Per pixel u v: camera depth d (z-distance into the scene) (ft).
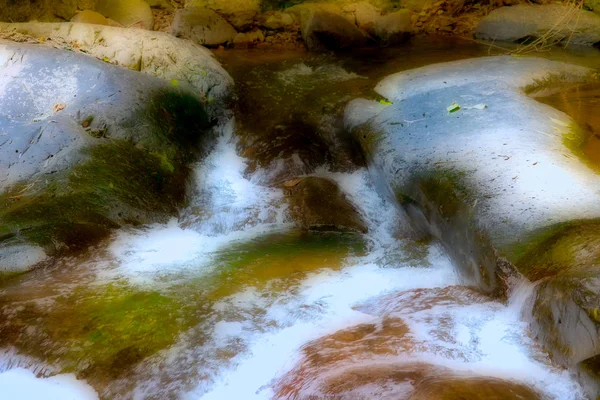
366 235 19.72
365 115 23.18
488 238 14.67
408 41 31.94
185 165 22.26
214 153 23.52
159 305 15.31
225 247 18.79
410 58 29.14
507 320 13.24
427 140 19.74
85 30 25.75
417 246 18.37
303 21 31.45
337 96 25.31
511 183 16.16
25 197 18.65
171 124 22.65
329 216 20.20
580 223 13.87
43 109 21.79
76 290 15.88
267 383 12.82
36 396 13.05
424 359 12.25
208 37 30.40
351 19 32.19
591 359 10.92
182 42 26.89
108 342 14.07
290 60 29.30
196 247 18.75
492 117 20.40
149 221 19.63
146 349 13.92
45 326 14.47
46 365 13.65
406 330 13.44
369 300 15.75
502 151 17.89
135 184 20.01
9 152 20.10
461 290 15.03
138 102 22.20
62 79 22.54
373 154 20.77
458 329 13.23
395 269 17.30
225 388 13.06
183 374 13.37
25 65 22.80
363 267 17.56
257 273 17.08
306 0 33.47
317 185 21.06
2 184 19.17
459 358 12.27
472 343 12.72
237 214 20.39
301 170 22.35
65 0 30.14
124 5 31.78
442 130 20.17
